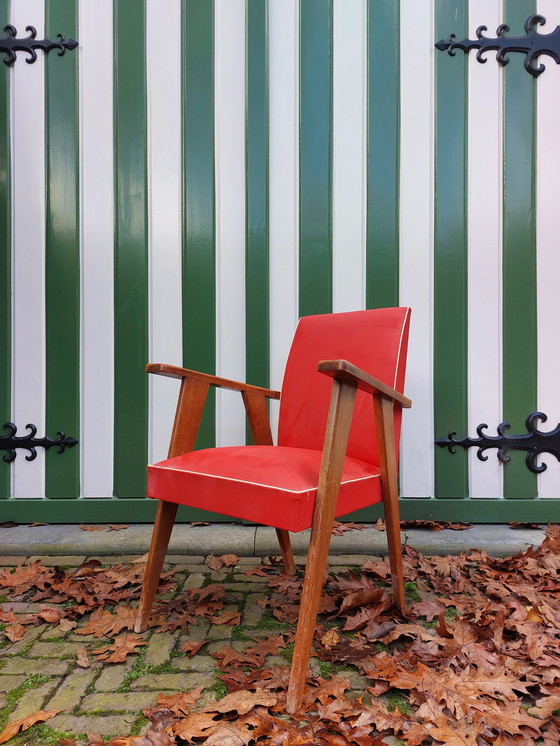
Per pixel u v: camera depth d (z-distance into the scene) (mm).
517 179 2172
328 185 2180
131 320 2186
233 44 2188
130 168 2193
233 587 1674
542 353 2176
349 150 2180
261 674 1137
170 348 2189
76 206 2197
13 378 2191
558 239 2178
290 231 2186
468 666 1149
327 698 1051
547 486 2166
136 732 983
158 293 2189
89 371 2186
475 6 2156
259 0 2160
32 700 1083
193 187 2184
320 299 2178
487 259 2180
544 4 2156
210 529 2107
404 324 1460
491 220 2178
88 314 2191
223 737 931
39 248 2195
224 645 1300
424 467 2156
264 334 2160
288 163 2188
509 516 2150
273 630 1380
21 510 2176
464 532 2068
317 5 2180
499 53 2148
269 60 2188
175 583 1689
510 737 948
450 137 2170
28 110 2197
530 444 2156
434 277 2170
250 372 2162
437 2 2160
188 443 1413
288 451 1341
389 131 2174
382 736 980
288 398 1663
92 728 996
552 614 1382
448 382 2166
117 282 2188
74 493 2178
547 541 1918
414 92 2174
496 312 2176
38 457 2182
